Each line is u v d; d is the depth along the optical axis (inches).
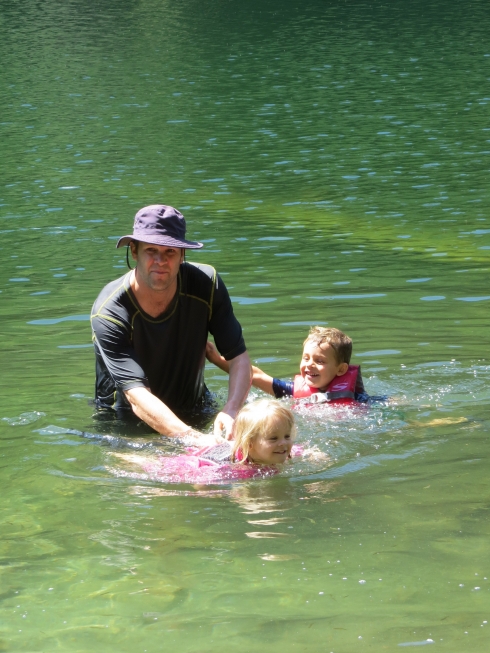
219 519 279.0
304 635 213.5
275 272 639.8
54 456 334.6
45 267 670.5
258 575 242.8
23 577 244.8
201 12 2822.3
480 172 1015.0
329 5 2878.9
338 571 243.1
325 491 300.4
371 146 1180.5
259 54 2066.9
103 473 319.0
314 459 330.0
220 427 351.3
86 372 429.4
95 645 212.1
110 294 369.4
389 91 1593.3
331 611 223.1
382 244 728.3
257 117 1397.6
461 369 422.9
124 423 368.8
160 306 366.3
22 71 1882.4
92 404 389.4
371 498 292.8
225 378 433.7
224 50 2145.7
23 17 2755.9
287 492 300.4
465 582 235.8
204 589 235.6
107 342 363.6
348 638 211.6
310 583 237.1
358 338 472.4
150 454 336.8
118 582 241.3
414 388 399.9
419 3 2861.7
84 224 823.1
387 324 498.0
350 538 263.0
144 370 377.4
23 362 445.1
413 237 751.1
